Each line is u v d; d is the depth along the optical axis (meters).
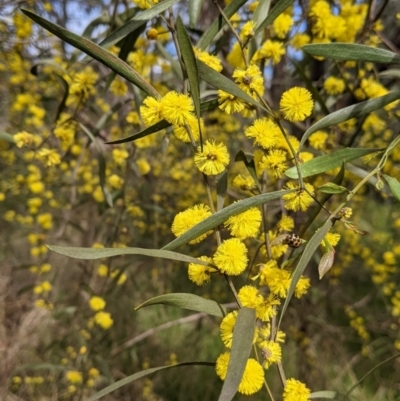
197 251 0.44
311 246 0.11
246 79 0.13
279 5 0.14
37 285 0.37
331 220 0.11
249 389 0.11
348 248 0.43
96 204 0.45
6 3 0.30
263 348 0.11
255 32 0.14
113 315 0.42
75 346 0.38
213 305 0.12
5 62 0.36
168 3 0.15
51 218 0.38
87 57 0.20
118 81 0.26
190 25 0.16
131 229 0.43
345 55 0.14
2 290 0.42
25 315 0.40
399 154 0.30
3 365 0.36
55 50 0.34
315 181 0.26
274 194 0.11
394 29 0.31
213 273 0.12
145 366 0.40
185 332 0.46
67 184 0.44
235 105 0.13
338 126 0.26
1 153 0.44
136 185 0.47
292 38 0.22
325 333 0.40
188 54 0.11
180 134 0.12
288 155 0.15
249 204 0.11
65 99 0.25
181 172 0.46
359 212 0.45
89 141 0.30
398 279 0.42
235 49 0.18
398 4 0.30
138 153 0.43
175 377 0.40
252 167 0.14
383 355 0.40
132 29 0.16
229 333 0.11
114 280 0.35
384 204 0.46
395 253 0.36
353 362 0.39
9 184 0.47
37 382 0.37
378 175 0.12
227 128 0.41
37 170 0.40
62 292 0.47
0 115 0.44
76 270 0.47
